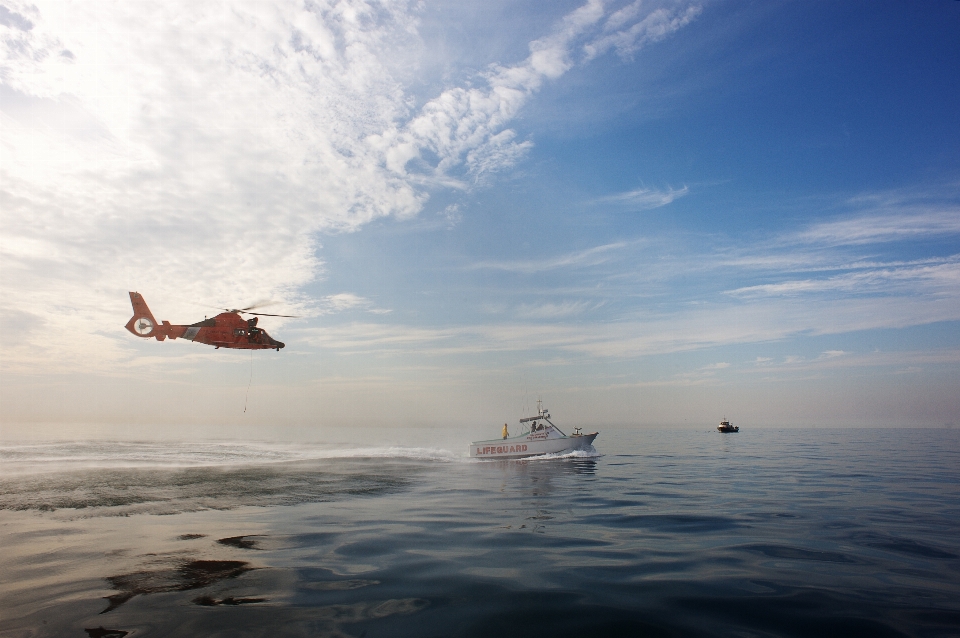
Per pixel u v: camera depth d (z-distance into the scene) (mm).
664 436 75250
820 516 13906
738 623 6836
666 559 9734
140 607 7219
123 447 38438
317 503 15805
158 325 26719
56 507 14781
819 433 86938
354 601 7500
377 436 81875
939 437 70625
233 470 24594
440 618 6898
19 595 7664
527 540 11188
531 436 33688
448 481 21438
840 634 6527
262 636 6301
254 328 27656
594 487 19703
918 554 10156
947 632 6586
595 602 7512
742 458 34125
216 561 9453
